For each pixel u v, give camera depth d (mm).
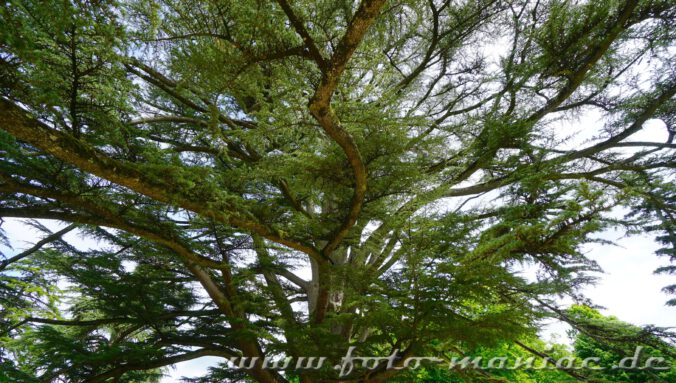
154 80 6316
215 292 6926
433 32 7461
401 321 4602
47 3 2684
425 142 5012
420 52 8758
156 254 6859
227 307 6875
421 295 4391
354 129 4297
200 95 5090
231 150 7180
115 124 3973
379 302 4758
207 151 7406
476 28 8430
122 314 7406
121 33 3156
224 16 3273
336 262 8758
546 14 7625
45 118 3668
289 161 4926
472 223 5184
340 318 5168
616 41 7277
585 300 6523
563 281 5617
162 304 7867
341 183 5020
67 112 3441
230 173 5211
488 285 4297
